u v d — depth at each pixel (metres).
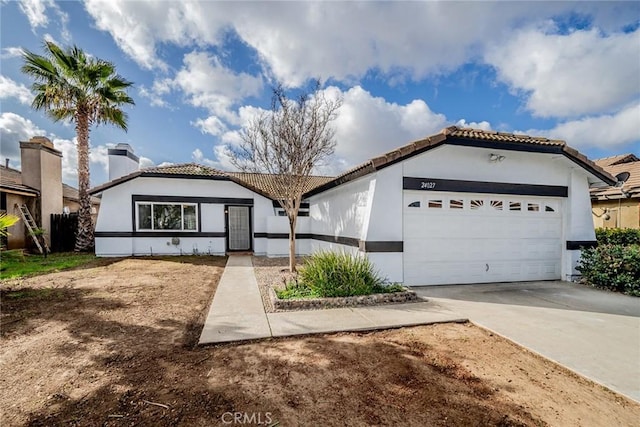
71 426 2.54
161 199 13.98
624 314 5.68
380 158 7.10
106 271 9.73
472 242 8.34
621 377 3.41
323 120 9.83
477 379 3.37
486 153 8.23
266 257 13.92
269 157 9.92
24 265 10.61
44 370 3.49
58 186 16.16
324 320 5.26
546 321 5.28
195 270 10.19
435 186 7.89
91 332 4.67
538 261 8.87
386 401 2.93
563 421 2.67
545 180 8.77
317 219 13.26
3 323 5.02
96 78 13.68
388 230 7.64
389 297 6.45
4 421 2.60
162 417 2.66
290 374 3.42
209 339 4.38
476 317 5.47
